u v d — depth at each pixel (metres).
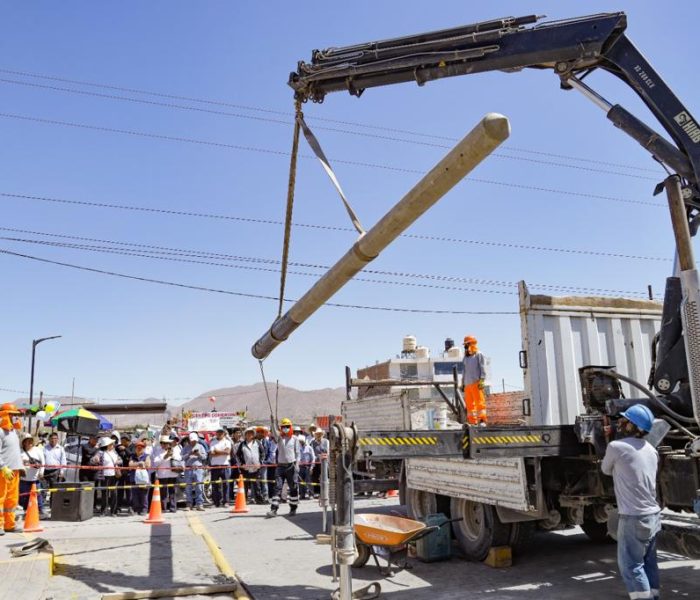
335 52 6.77
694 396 5.55
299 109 6.91
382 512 12.95
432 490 9.12
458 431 6.37
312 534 10.65
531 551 8.62
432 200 5.10
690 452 5.60
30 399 33.47
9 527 11.08
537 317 8.24
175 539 10.18
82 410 15.12
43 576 7.13
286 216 7.21
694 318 5.59
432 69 6.55
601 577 7.14
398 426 11.97
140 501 13.91
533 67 6.81
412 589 6.84
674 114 6.18
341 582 5.69
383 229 5.57
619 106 6.50
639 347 8.77
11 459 11.00
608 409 6.35
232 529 11.33
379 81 6.69
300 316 8.35
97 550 9.23
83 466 13.92
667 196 5.87
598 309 8.59
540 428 6.75
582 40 6.27
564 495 7.21
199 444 15.10
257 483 15.45
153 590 6.79
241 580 7.38
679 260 5.74
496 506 7.58
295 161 6.93
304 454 16.73
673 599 6.20
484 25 6.47
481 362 10.51
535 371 8.05
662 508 5.93
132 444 16.08
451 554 8.22
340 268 6.47
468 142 4.45
